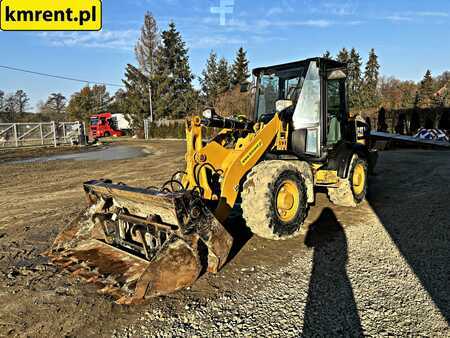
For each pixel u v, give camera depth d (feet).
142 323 8.88
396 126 75.41
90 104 197.47
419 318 8.70
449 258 12.16
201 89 144.25
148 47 132.77
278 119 15.51
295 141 16.78
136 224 12.03
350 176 18.61
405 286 10.28
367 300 9.59
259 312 9.20
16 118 170.60
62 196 24.82
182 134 113.60
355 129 21.38
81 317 9.24
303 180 14.78
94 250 12.67
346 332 8.26
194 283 10.86
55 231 16.66
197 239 10.37
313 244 13.93
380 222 16.62
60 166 42.96
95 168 40.29
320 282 10.71
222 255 11.03
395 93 166.20
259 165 13.78
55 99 258.16
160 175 33.09
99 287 10.34
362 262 12.07
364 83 152.25
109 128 140.97
